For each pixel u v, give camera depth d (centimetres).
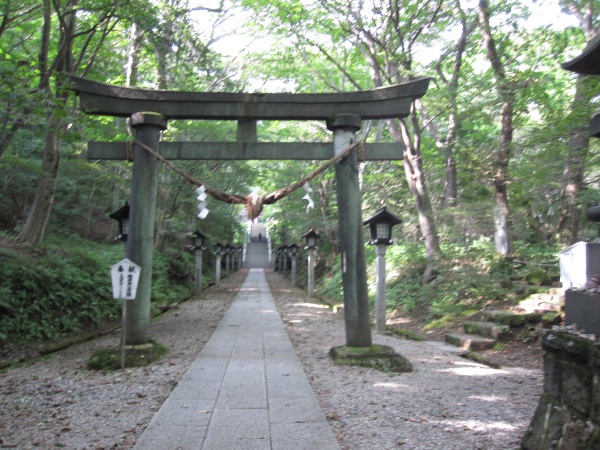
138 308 839
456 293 1318
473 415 552
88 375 741
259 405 580
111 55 1565
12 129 964
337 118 849
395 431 500
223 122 2339
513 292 1247
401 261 1748
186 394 627
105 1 1233
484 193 1664
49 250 1412
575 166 1241
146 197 841
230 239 4275
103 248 2048
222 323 1346
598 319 350
